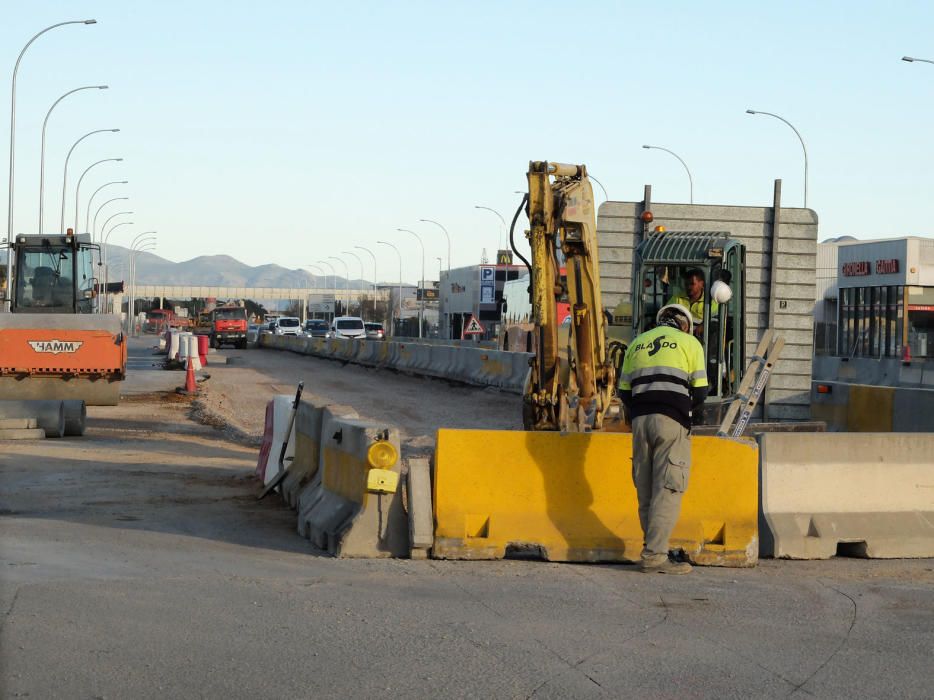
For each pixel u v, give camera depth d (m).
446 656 7.73
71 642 7.76
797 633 8.67
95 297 41.25
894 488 12.62
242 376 50.50
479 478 11.64
